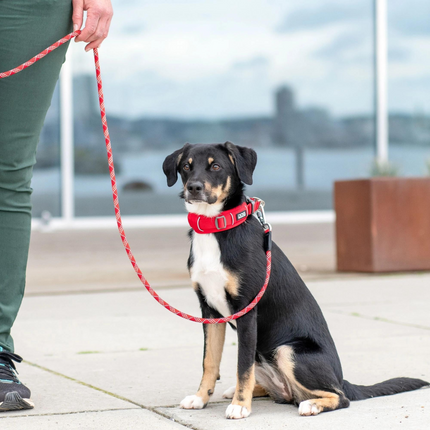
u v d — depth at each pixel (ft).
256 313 9.87
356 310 17.51
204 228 9.98
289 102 40.91
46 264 26.40
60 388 10.86
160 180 39.42
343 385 10.03
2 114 9.89
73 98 37.40
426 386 10.69
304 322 10.17
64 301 19.31
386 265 24.17
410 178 24.34
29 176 10.49
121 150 38.58
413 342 13.96
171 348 13.73
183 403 9.84
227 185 10.31
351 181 24.47
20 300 10.57
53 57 10.05
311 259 27.63
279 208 41.04
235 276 9.80
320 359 9.75
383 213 24.08
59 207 37.37
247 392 9.59
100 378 11.51
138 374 11.77
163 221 39.29
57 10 9.88
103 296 20.10
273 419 9.25
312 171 41.47
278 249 10.67
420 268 24.53
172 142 39.55
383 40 41.29
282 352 9.87
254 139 40.65
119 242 32.55
